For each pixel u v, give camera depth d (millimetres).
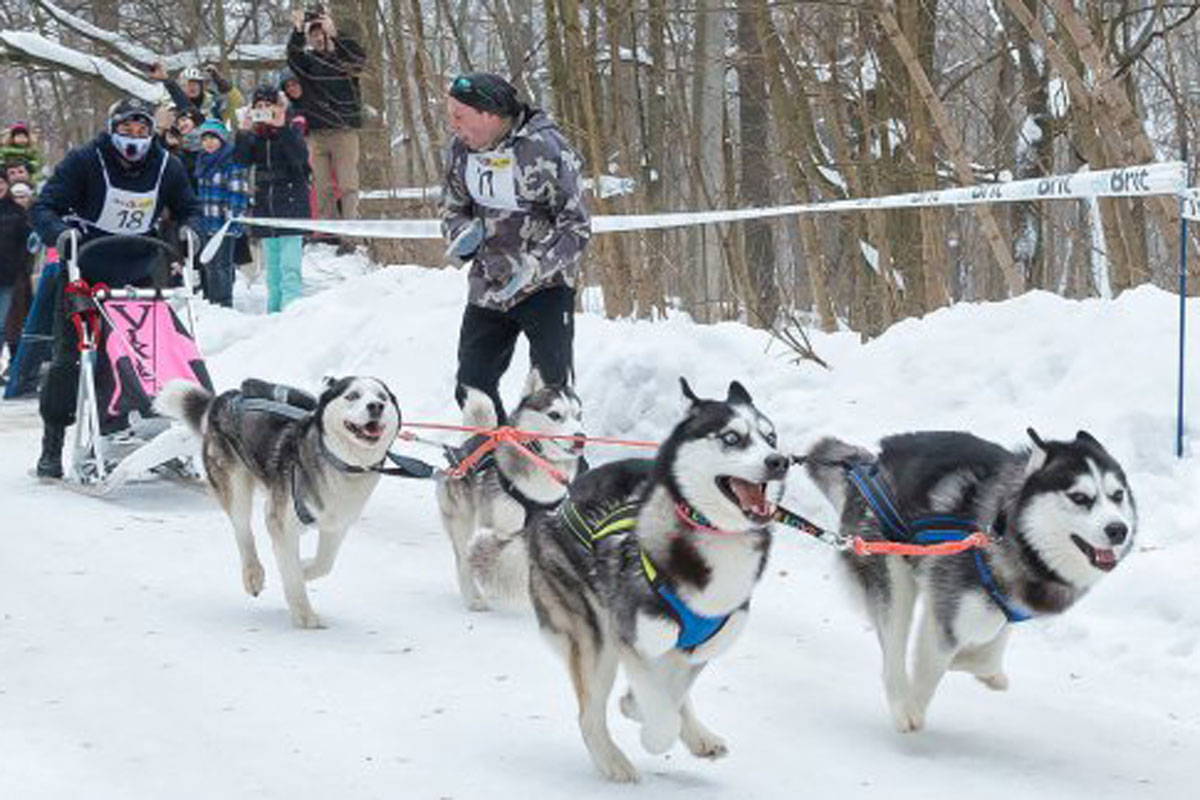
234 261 18953
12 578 8359
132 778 5523
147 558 8867
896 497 6277
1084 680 6879
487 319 9352
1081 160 14758
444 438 12031
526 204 8945
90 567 8625
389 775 5586
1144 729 6195
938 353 10031
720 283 16500
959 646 6027
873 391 9984
